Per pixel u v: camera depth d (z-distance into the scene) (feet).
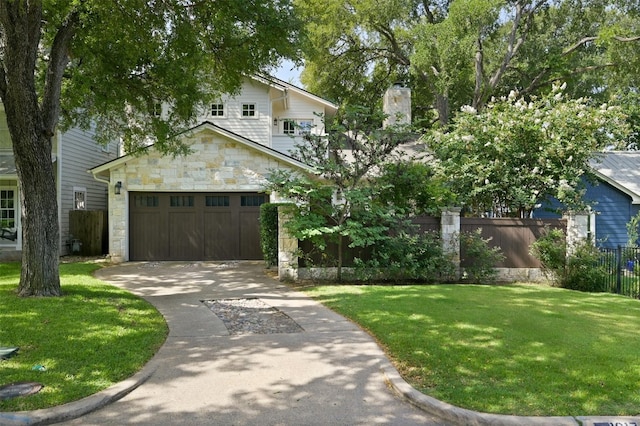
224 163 51.16
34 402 13.70
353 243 34.01
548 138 40.09
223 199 51.98
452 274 37.17
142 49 32.14
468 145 41.60
